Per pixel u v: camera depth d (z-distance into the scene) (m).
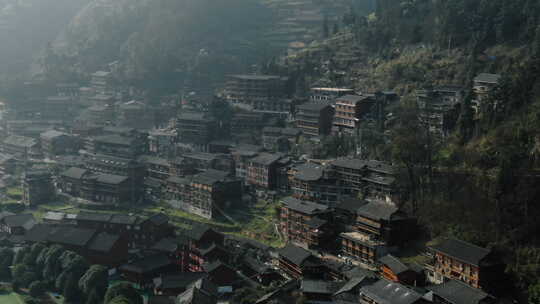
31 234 147.00
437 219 119.06
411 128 133.75
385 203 125.88
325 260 119.06
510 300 95.12
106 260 135.62
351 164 140.25
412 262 111.25
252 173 165.38
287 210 135.50
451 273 102.62
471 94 144.75
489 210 111.00
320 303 100.81
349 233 125.06
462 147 134.00
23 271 130.00
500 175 110.25
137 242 147.62
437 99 158.75
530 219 105.06
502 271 98.38
